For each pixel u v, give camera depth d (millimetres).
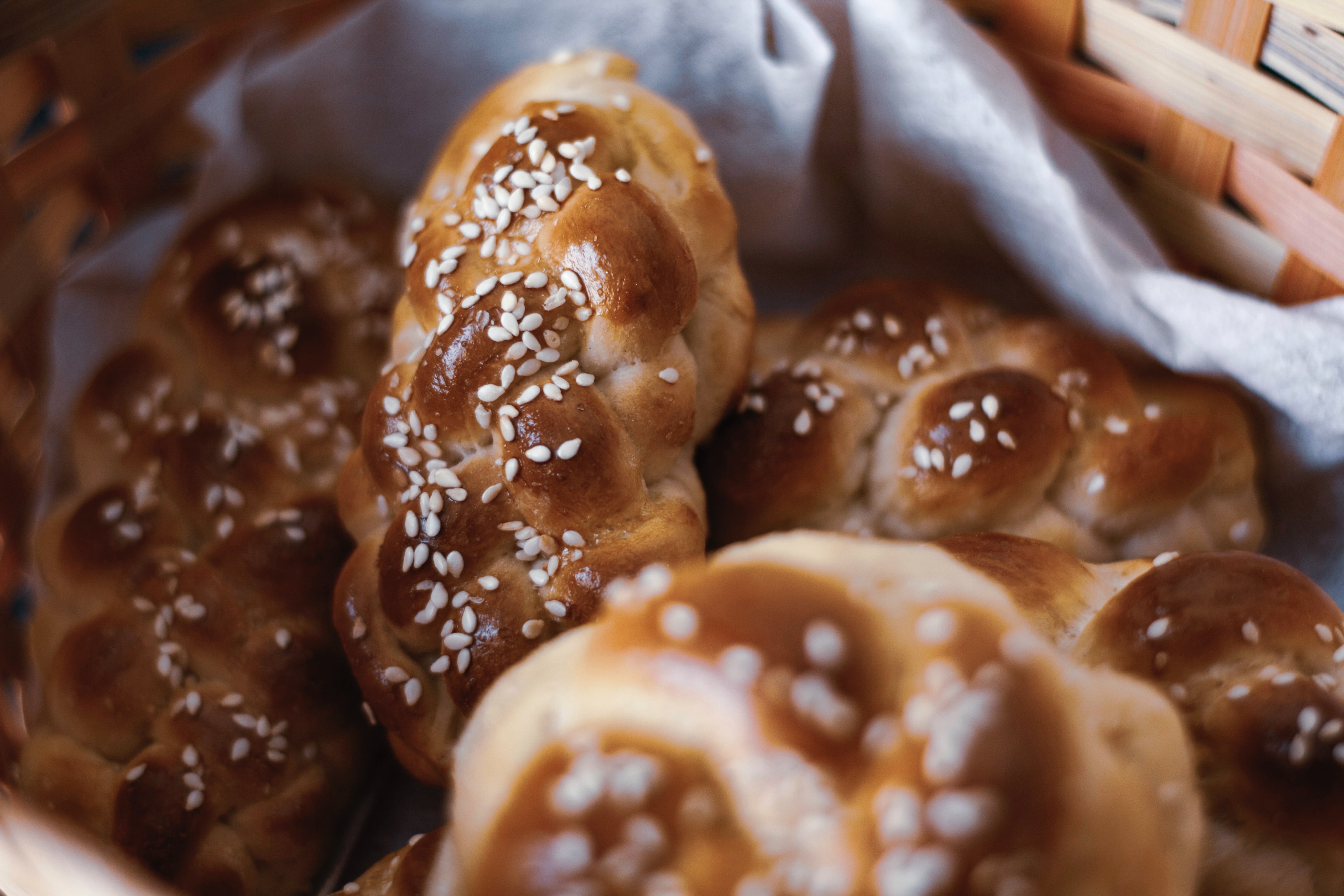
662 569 242
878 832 223
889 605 236
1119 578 297
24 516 338
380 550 295
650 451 291
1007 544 296
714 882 225
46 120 373
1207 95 320
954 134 324
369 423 301
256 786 299
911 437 314
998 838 222
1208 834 269
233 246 342
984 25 344
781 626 231
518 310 287
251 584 311
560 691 237
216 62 361
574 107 301
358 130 354
